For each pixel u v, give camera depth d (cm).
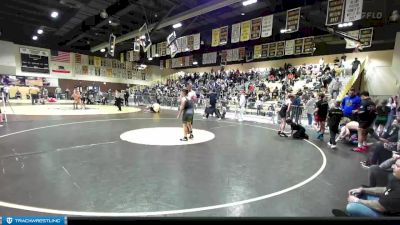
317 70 2109
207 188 404
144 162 537
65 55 2827
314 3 1410
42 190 377
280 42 1753
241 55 2086
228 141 797
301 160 596
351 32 1498
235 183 430
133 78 3488
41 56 2647
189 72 3503
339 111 733
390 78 1766
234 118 1473
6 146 645
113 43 1819
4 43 2388
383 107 837
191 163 541
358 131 725
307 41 1638
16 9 1702
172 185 412
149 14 1756
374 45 1862
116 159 554
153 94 2433
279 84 2122
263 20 1238
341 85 1593
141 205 338
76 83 2931
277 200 368
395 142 562
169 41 1566
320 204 359
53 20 1961
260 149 698
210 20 1900
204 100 1905
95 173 459
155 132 911
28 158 542
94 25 1997
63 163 513
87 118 1262
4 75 2416
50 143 689
